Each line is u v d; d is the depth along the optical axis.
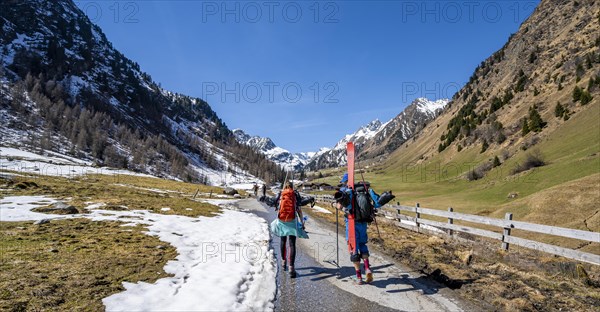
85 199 21.08
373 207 6.65
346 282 6.60
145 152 193.12
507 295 5.79
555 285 6.40
